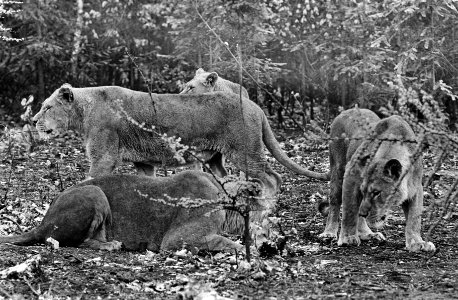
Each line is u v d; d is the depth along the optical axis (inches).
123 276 280.8
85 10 1009.5
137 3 972.6
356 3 861.2
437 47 796.0
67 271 285.0
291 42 911.0
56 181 505.7
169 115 418.0
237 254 304.8
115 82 994.1
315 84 909.8
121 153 422.0
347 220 351.6
